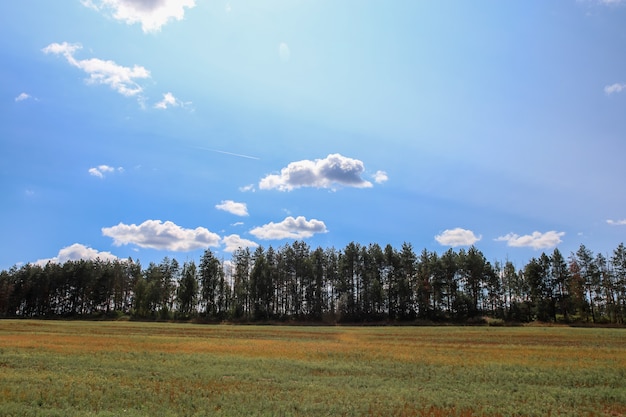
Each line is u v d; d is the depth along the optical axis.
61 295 126.81
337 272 113.88
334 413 13.87
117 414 13.27
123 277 129.75
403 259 111.44
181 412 13.67
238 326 78.88
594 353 31.53
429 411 14.30
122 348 32.72
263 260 111.00
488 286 103.62
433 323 94.62
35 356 26.77
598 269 96.94
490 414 14.19
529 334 53.31
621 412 15.05
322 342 41.19
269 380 20.09
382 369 23.53
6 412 13.31
